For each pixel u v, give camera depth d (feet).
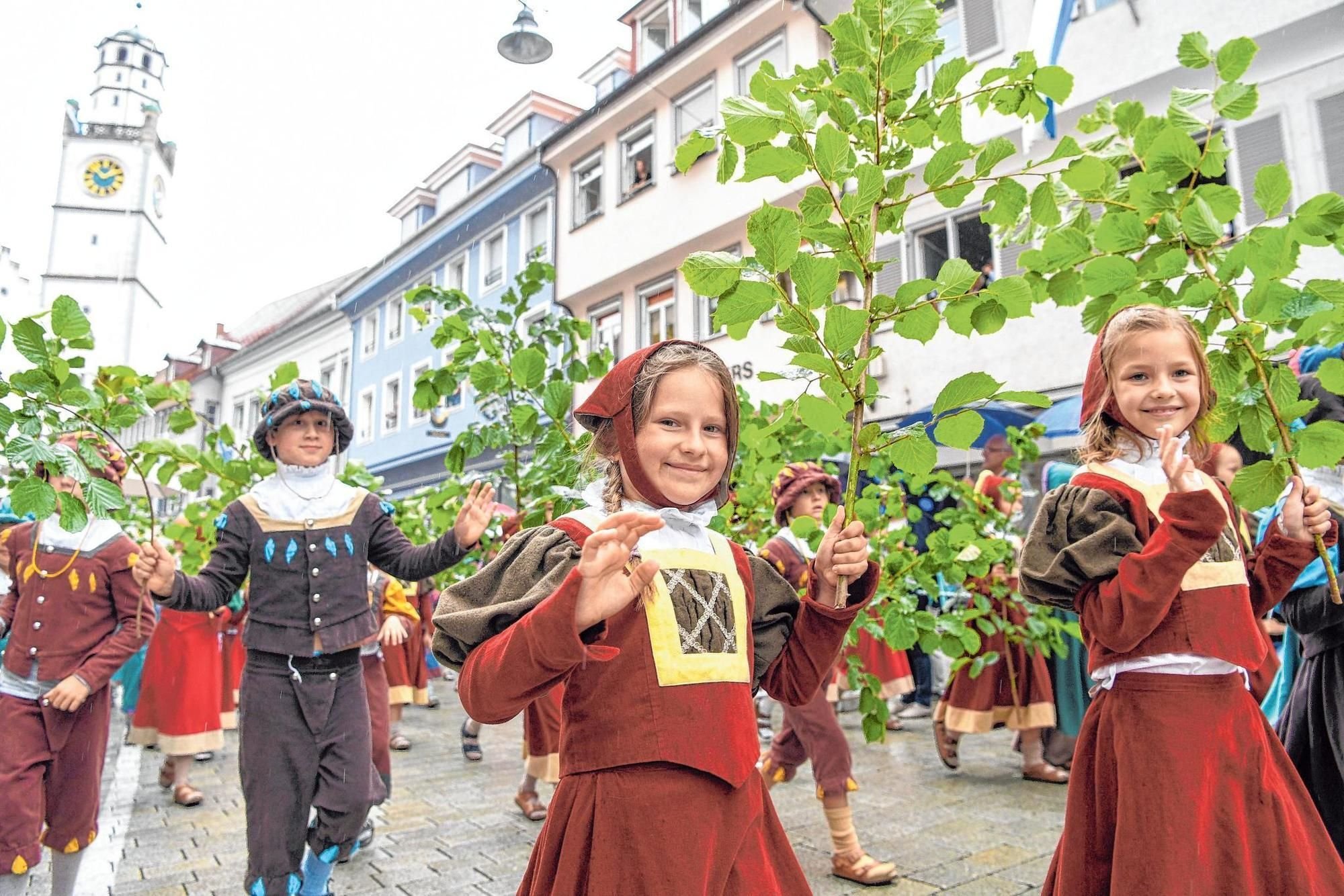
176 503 22.54
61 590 11.26
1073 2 22.79
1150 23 31.71
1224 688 6.66
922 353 37.29
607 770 5.16
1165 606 6.17
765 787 5.63
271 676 9.96
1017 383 34.83
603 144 57.31
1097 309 8.86
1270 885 6.32
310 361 87.81
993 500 18.02
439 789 18.71
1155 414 7.11
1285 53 29.43
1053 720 17.71
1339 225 7.35
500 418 11.76
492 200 66.08
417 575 10.62
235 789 19.12
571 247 58.90
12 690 10.87
